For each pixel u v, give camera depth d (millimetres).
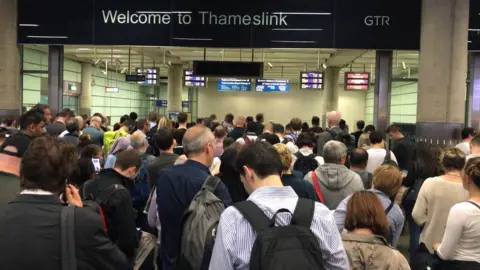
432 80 9953
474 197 2898
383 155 5883
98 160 4227
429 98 10000
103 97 28625
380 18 10250
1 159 2355
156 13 10539
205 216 2480
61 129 7359
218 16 10453
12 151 3447
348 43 10281
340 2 10305
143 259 3596
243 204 1836
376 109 10695
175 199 2941
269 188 1896
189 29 10508
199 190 2906
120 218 3115
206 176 3020
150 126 9195
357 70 25688
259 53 19188
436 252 3098
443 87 9883
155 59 22484
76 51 20078
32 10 10703
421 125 10078
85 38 10625
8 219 1718
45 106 7203
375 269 2244
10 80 10703
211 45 10477
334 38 10297
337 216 3021
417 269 3758
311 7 10336
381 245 2320
